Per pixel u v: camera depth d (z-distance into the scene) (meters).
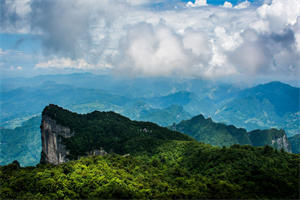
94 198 79.06
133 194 80.38
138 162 121.88
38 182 82.94
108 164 109.75
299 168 93.12
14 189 81.00
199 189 87.19
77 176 89.69
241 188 84.75
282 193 80.75
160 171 115.25
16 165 107.38
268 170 92.56
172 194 81.81
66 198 79.06
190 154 138.38
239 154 108.12
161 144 166.62
